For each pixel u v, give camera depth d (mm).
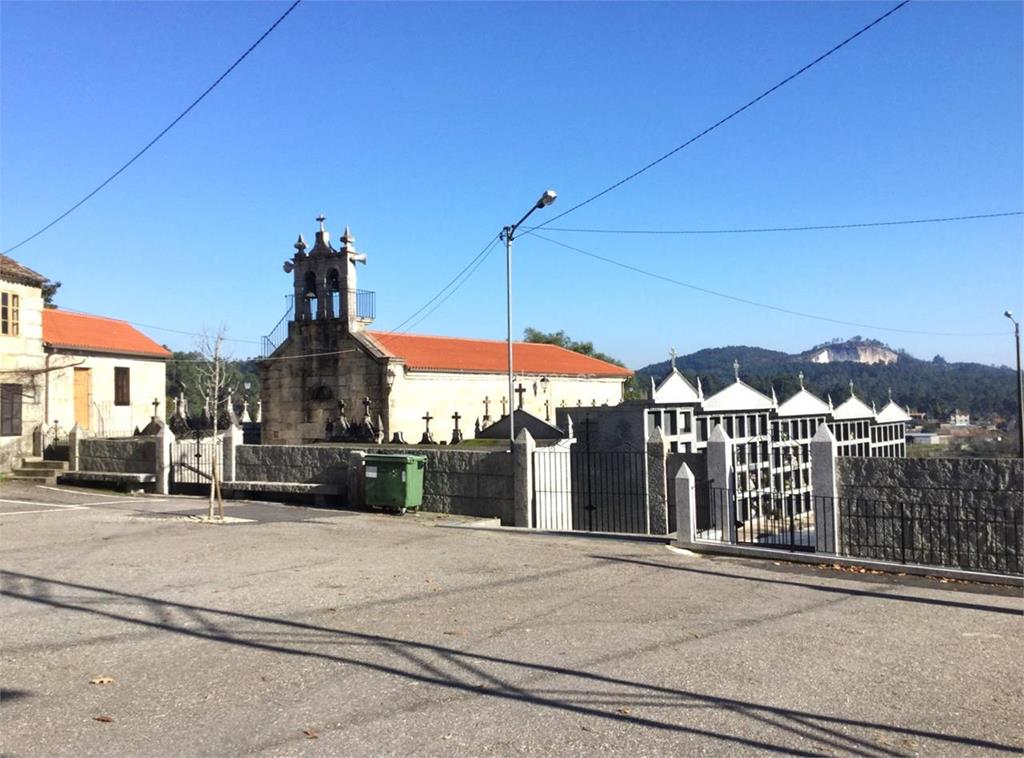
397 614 8523
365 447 23141
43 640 7383
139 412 35875
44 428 26062
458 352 40500
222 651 7098
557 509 18031
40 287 26562
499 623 8172
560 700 5926
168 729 5312
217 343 45906
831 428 27422
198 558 11875
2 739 5129
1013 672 6828
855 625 8430
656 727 5441
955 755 5078
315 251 37500
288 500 20672
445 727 5379
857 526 12773
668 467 18078
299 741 5125
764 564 12305
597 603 9227
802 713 5770
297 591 9617
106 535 14094
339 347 36312
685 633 7914
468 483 18062
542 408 41875
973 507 12008
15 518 16359
